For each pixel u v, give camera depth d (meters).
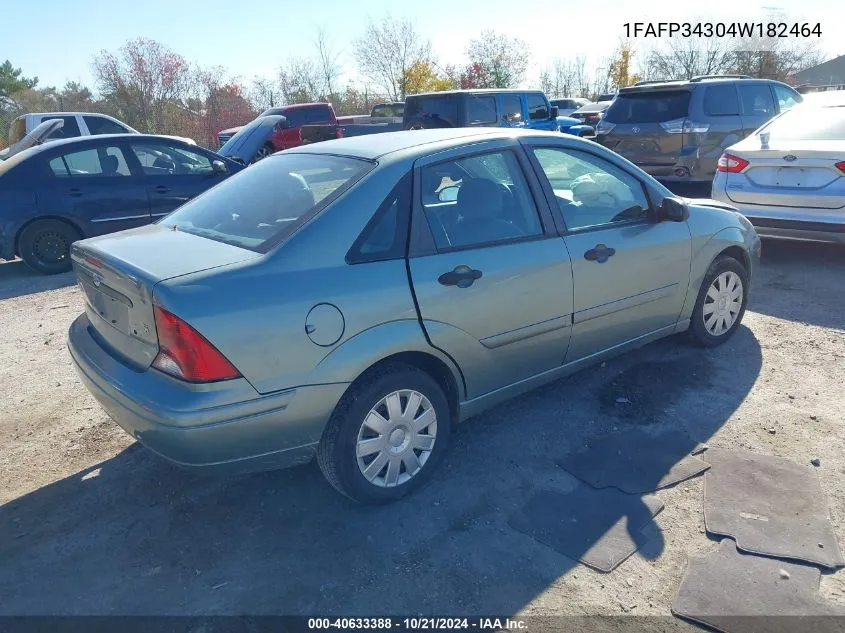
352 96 35.00
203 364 2.53
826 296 5.79
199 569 2.76
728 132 9.57
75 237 7.94
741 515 2.94
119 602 2.59
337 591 2.61
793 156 6.16
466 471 3.39
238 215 3.23
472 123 12.09
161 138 8.47
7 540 2.97
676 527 2.90
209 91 28.44
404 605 2.53
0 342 5.54
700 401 4.00
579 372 4.45
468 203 3.31
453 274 3.10
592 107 21.98
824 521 2.88
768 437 3.58
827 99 6.89
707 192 10.29
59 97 32.25
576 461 3.43
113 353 3.00
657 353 4.69
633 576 2.63
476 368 3.31
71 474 3.49
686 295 4.36
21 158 7.70
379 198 3.02
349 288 2.82
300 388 2.71
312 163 3.43
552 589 2.58
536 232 3.53
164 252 2.93
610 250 3.78
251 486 3.33
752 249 4.81
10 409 4.25
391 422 3.04
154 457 3.62
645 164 10.00
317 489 3.29
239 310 2.58
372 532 2.95
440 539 2.89
